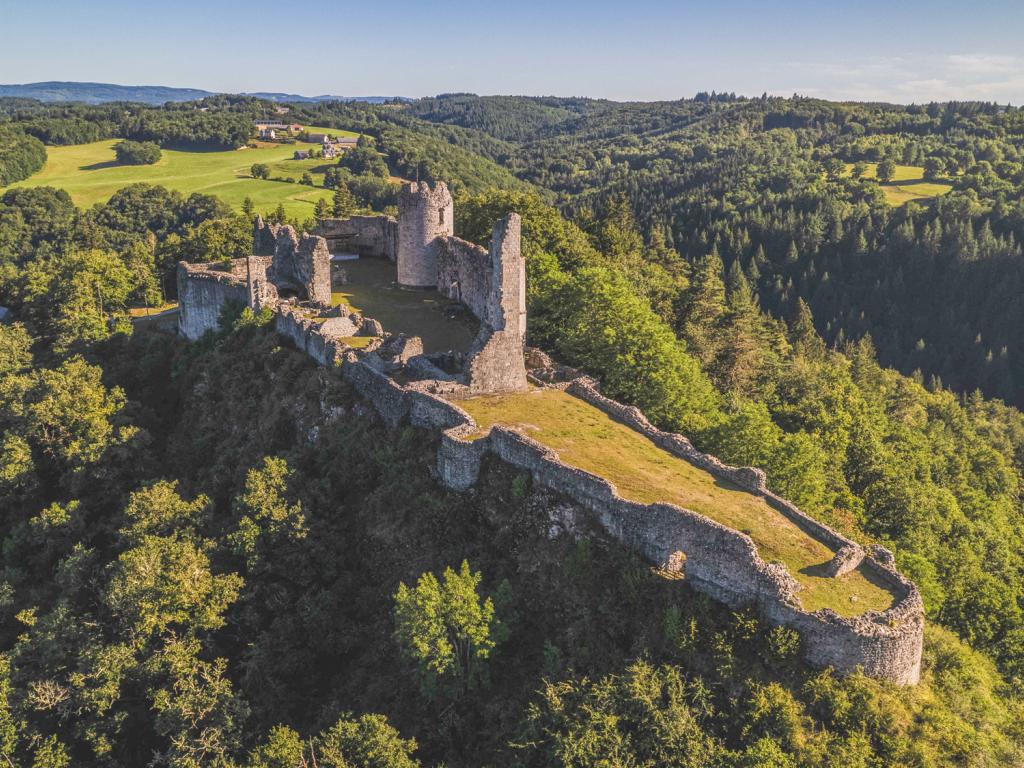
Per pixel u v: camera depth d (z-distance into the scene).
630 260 97.50
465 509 40.72
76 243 131.62
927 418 99.12
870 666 29.75
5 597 47.53
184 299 78.81
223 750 34.12
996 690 34.38
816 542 34.66
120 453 57.84
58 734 39.88
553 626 34.88
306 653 39.59
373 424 49.09
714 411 54.81
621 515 35.31
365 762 31.19
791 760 27.83
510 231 47.16
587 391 50.03
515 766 30.42
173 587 39.06
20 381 67.81
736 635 31.17
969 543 53.00
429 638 33.09
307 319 61.34
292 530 42.88
